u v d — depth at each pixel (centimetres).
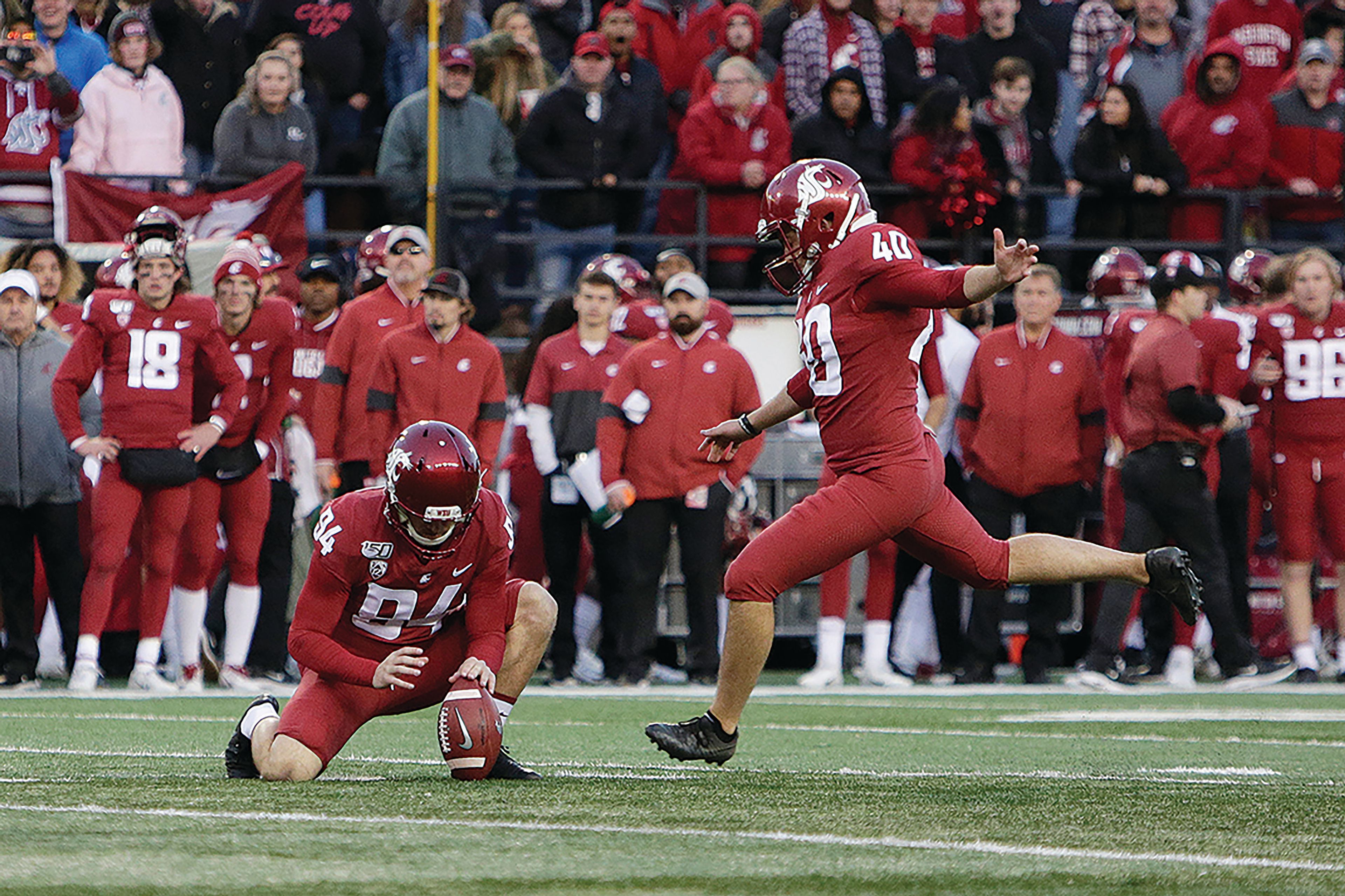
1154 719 2833
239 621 3503
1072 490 3772
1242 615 3944
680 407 3631
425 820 1402
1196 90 4594
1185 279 3572
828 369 1811
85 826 1352
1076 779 1853
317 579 1684
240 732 1762
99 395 3588
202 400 3381
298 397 3862
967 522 1841
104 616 3406
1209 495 3616
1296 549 3847
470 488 1634
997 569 1836
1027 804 1572
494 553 1717
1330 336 3819
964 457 3809
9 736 2375
